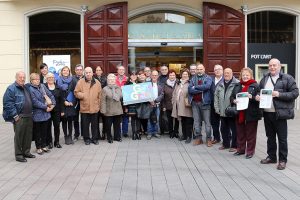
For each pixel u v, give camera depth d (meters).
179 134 12.61
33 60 15.87
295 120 15.11
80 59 15.77
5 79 15.52
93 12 15.37
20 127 9.14
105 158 9.40
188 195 6.61
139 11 15.70
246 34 15.84
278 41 16.17
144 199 6.44
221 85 10.15
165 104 12.20
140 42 15.96
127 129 12.48
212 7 15.50
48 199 6.47
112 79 11.30
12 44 15.49
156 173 8.02
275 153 8.72
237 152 9.66
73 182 7.43
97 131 11.23
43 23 15.83
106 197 6.55
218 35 15.53
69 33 15.80
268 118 8.41
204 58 15.51
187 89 11.16
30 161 9.16
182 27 15.98
